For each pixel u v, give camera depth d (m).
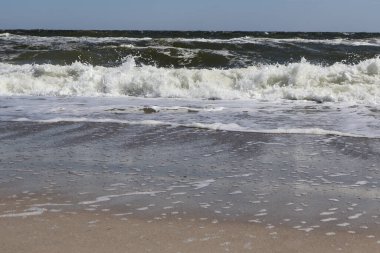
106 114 7.87
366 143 5.76
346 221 3.35
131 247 2.87
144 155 5.29
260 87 10.79
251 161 5.03
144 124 6.98
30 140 6.04
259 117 7.56
